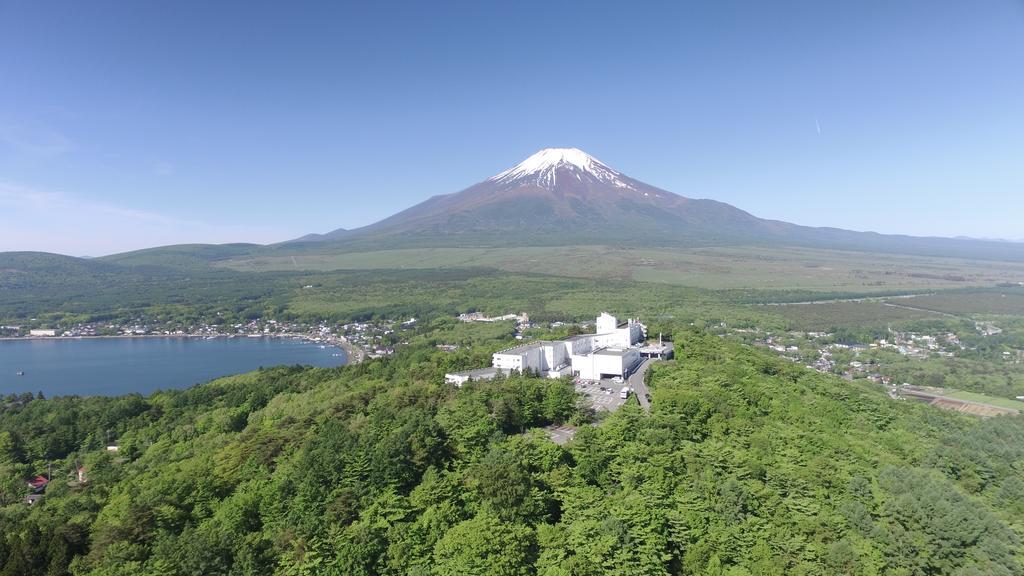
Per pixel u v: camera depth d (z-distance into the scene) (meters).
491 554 83.12
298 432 143.62
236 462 129.00
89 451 192.00
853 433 152.75
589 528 88.06
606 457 112.75
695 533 90.31
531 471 108.50
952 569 92.56
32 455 185.88
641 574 80.88
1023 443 162.50
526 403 147.75
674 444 120.50
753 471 110.94
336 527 92.06
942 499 106.00
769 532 92.81
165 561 84.75
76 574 87.94
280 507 102.19
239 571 84.69
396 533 91.06
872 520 100.81
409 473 106.94
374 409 158.25
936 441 159.00
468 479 104.12
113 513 105.56
